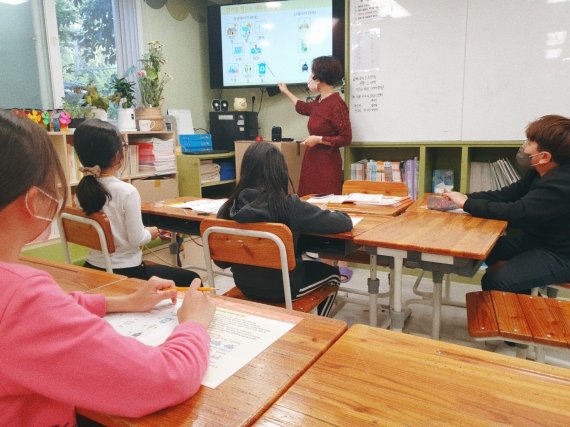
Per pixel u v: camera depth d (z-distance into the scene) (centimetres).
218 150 401
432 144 325
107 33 361
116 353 54
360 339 78
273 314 88
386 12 326
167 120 382
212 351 74
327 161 331
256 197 164
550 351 223
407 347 75
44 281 53
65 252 208
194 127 441
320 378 66
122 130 321
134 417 56
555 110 289
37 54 311
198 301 80
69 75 336
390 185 269
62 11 327
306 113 361
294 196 167
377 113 341
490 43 299
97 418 60
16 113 56
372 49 335
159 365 58
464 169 319
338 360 71
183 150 384
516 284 190
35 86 312
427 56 318
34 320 50
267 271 171
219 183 392
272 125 439
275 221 163
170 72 409
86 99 301
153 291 90
